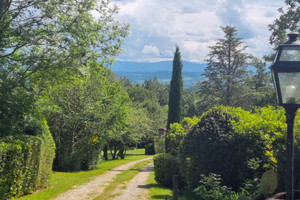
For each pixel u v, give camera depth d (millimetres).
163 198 10758
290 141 3775
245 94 35688
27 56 12156
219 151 9344
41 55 11914
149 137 49344
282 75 3713
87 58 12750
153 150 47719
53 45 12031
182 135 14898
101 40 12906
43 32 11789
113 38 13141
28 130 12508
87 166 22438
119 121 23469
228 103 37000
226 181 9258
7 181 9469
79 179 16047
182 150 10148
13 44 12156
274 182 5820
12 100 10727
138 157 40188
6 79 11141
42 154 12102
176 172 14266
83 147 21531
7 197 9539
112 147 40094
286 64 3654
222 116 9883
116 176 18328
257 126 8875
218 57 38656
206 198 7879
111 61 13477
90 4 12367
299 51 3686
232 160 9219
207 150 9516
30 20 12109
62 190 12320
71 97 20625
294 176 5863
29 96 11383
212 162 9438
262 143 8664
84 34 12250
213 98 38812
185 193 9578
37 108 11922
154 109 65625
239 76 37688
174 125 16203
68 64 12422
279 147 8094
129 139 36125
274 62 3760
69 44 11953
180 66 31172
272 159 7586
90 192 12234
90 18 12781
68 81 13789
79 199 10703
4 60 11734
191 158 9891
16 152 9664
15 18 11594
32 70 12141
